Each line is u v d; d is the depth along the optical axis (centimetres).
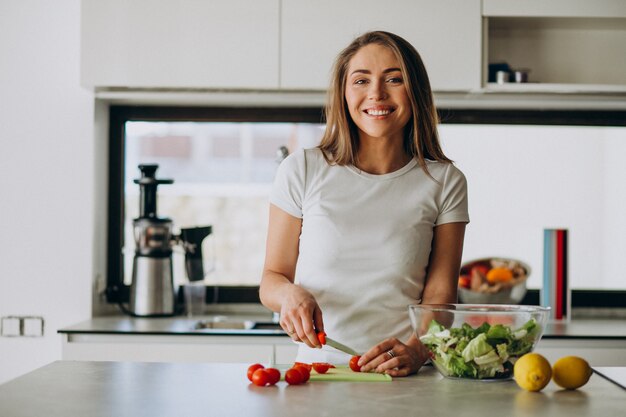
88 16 294
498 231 359
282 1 294
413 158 190
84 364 163
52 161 313
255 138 441
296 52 295
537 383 135
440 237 188
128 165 347
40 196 312
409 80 181
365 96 181
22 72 314
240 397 132
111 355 273
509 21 309
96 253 319
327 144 191
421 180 186
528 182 358
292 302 159
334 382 146
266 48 295
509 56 325
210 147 445
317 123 338
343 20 294
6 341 312
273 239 189
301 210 188
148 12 294
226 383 144
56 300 312
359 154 188
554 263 316
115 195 336
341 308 179
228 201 382
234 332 271
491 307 154
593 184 358
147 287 311
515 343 144
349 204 183
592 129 357
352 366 156
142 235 311
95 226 317
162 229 312
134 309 313
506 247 359
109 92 308
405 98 181
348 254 180
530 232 359
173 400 130
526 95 312
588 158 357
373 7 294
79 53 314
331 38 294
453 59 295
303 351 183
